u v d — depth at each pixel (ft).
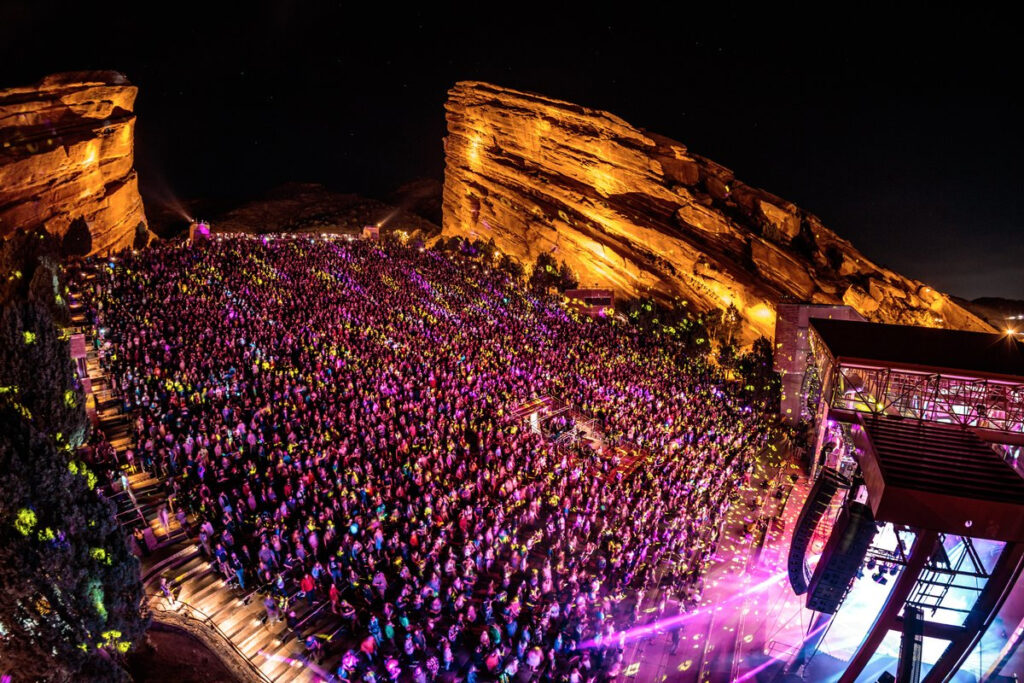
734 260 190.29
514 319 158.10
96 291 114.93
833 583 47.19
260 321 116.26
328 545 61.98
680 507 81.82
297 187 343.87
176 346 98.22
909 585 43.14
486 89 254.47
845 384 59.77
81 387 66.69
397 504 68.85
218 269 144.05
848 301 173.58
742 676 56.59
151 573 55.77
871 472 46.11
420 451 82.43
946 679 45.52
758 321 173.37
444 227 281.54
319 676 49.75
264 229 291.38
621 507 78.59
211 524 61.93
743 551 77.82
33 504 40.96
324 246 187.62
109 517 44.09
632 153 209.36
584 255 212.23
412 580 59.31
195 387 86.84
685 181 212.64
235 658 50.34
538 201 231.50
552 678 53.78
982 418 55.93
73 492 43.39
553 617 58.80
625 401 113.29
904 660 45.19
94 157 170.30
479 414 97.55
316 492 66.74
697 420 112.37
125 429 77.92
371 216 315.37
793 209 197.47
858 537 45.47
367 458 77.71
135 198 194.80
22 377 58.54
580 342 147.13
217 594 55.42
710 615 65.82
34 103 153.79
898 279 177.27
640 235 199.62
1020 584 47.93
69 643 41.19
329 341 114.32
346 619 54.95
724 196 209.56
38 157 149.89
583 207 216.95
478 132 256.73
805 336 120.47
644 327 173.58
